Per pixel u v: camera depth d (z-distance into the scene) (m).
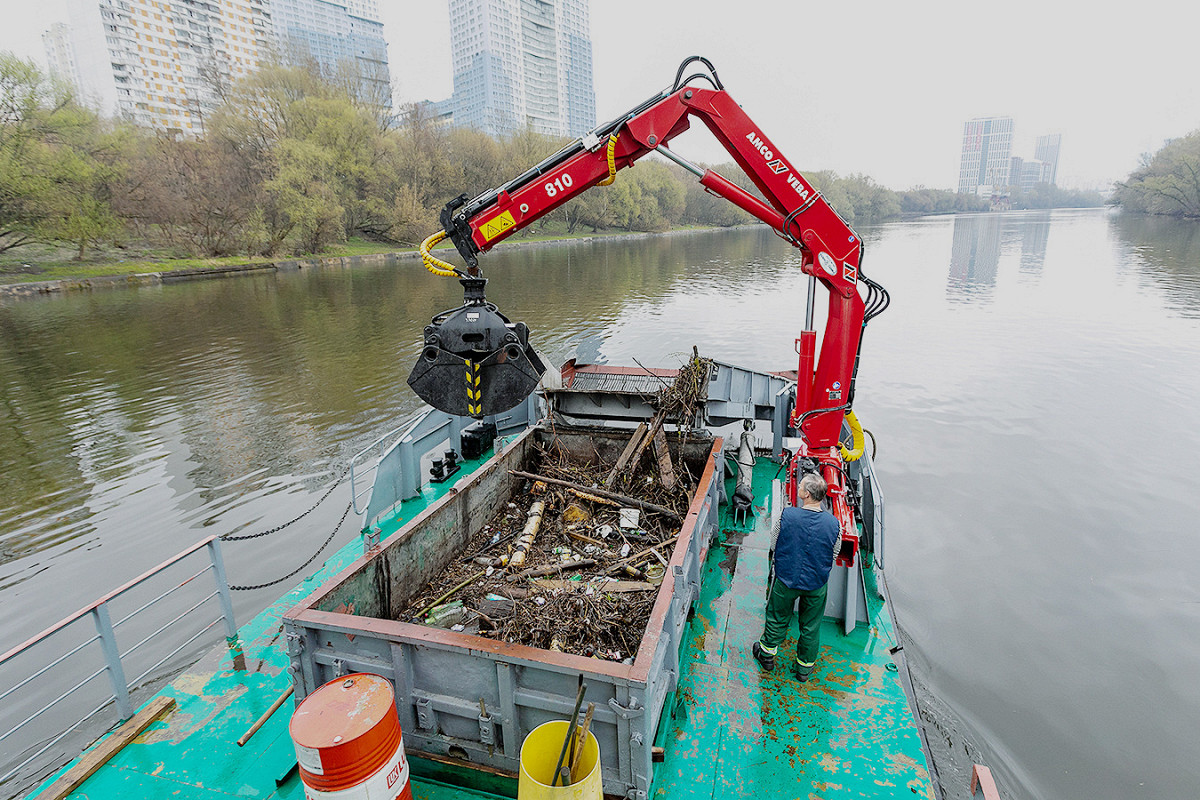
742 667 4.23
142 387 14.84
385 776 2.67
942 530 8.63
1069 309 25.08
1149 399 14.02
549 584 4.84
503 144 64.38
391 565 4.25
